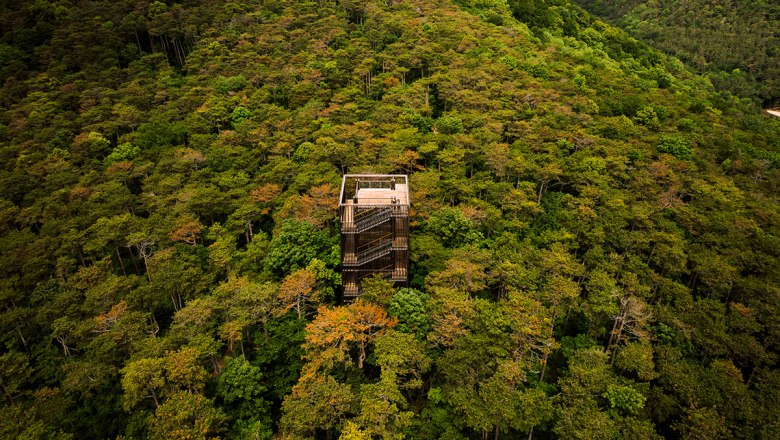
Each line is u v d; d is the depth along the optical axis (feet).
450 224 155.22
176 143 241.76
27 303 159.94
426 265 145.59
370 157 195.52
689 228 168.25
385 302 126.00
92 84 285.84
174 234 169.58
